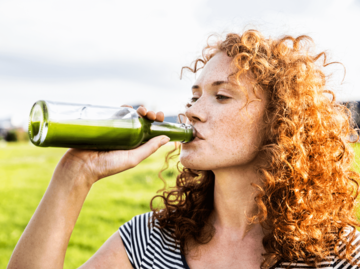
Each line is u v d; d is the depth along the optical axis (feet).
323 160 3.96
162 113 3.68
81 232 13.39
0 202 19.16
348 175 4.36
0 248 12.53
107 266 3.88
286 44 4.33
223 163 3.60
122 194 18.47
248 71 3.77
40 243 3.11
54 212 3.19
